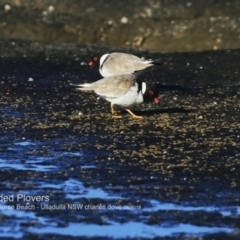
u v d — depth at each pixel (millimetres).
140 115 17000
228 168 13289
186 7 26641
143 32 25953
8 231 10719
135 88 16531
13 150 14383
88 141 14922
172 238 10477
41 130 15703
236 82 20906
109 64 19062
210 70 22391
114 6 26656
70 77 21266
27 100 18453
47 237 10500
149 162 13625
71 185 12500
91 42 25844
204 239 10438
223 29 25969
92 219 11125
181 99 18688
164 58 23891
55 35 25672
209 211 11422
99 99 18594
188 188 12336
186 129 15773
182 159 13781
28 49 23984
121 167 13359
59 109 17547
